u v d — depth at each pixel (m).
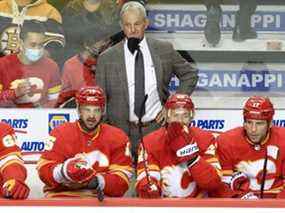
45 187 15.71
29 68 18.56
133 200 13.23
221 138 16.67
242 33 18.88
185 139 15.16
